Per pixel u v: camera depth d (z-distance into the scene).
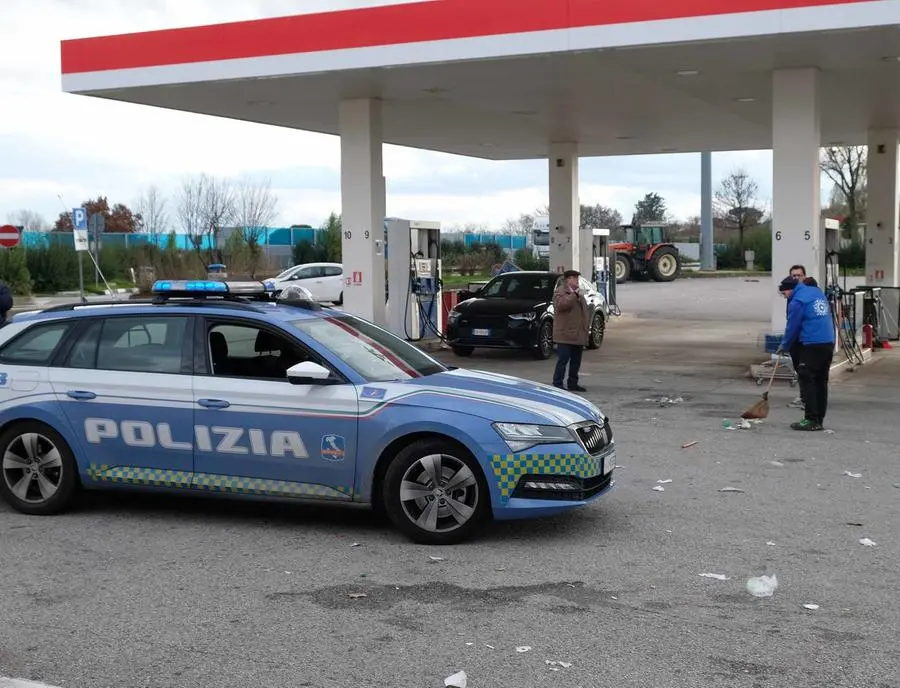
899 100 18.98
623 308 31.05
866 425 11.09
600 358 18.38
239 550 6.37
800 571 5.88
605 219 76.44
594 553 6.25
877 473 8.62
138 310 7.17
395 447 6.52
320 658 4.62
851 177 55.50
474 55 13.97
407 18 14.28
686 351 19.53
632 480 8.33
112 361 7.09
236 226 48.94
